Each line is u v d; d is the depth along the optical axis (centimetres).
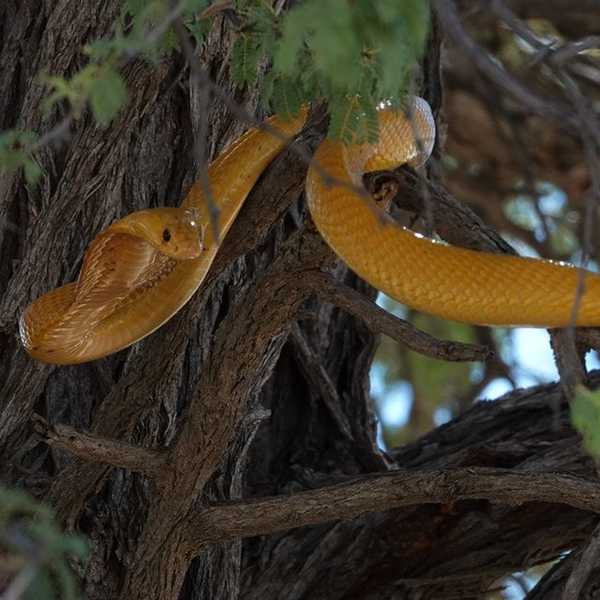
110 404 839
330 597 943
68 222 871
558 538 939
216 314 938
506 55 1405
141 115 859
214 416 778
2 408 880
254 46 686
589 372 1003
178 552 823
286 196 812
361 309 728
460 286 719
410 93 655
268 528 805
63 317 776
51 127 877
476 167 1598
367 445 1046
